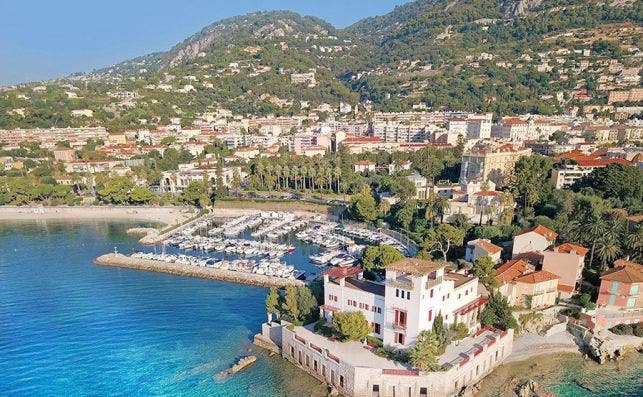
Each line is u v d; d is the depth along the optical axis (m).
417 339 84.75
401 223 180.00
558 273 111.88
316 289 107.44
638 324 100.38
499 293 101.69
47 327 112.81
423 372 79.44
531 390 84.38
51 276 147.62
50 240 189.88
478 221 166.75
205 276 144.50
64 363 97.75
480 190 175.75
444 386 79.75
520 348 97.69
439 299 88.38
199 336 107.69
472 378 86.00
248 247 173.00
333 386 86.50
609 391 84.75
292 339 94.94
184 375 92.81
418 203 193.62
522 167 180.50
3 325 113.94
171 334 108.75
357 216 198.88
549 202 166.25
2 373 94.50
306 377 91.00
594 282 114.38
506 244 140.00
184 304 124.81
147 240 185.50
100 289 136.12
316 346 89.69
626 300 103.38
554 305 108.19
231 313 119.06
